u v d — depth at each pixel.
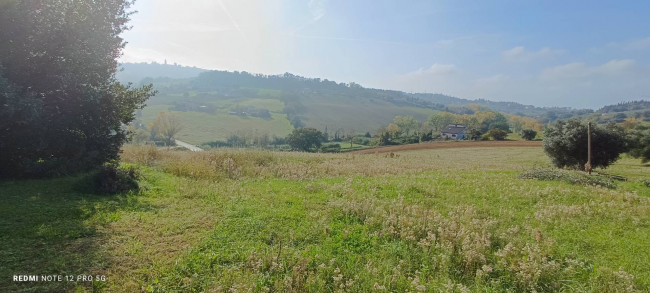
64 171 12.72
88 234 6.77
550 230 8.89
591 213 10.50
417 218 8.77
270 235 7.32
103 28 13.54
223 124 105.56
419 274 6.07
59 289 4.79
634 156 38.38
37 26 11.81
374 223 8.45
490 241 7.60
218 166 16.67
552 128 28.75
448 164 26.52
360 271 5.98
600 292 5.68
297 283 5.38
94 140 13.75
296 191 11.86
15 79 11.95
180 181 12.80
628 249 7.59
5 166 11.84
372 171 18.45
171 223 7.69
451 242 7.17
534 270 5.99
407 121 110.12
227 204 9.55
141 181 11.95
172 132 70.75
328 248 6.88
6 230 6.59
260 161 19.56
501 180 15.91
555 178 16.34
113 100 14.10
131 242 6.52
